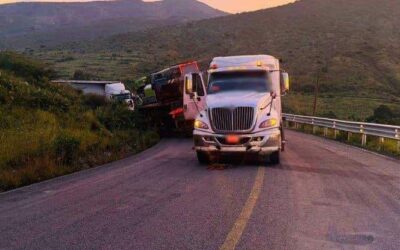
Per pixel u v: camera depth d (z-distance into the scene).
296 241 5.91
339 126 26.09
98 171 12.31
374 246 5.76
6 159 12.01
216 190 9.20
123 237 6.04
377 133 20.52
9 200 8.49
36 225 6.66
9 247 5.65
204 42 144.25
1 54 28.39
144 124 25.72
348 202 8.24
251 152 12.09
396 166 13.45
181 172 11.71
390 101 70.44
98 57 138.12
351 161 14.39
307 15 163.12
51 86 26.22
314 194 8.88
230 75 13.80
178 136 26.12
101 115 24.16
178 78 23.94
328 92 78.56
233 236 6.06
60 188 9.70
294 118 37.38
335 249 5.63
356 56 98.75
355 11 162.50
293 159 14.42
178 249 5.54
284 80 14.04
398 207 7.94
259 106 12.25
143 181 10.41
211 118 12.29
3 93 19.70
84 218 7.04
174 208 7.65
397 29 136.62
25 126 16.84
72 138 14.45
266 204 7.96
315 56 101.50
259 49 119.19
